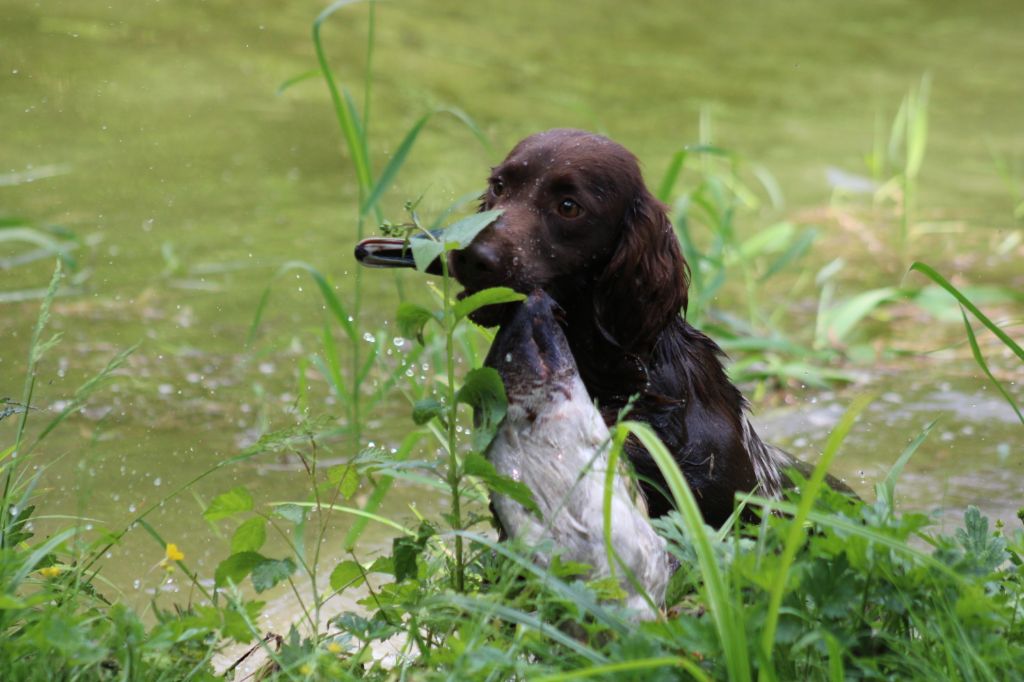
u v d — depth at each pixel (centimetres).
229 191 1599
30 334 1199
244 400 1106
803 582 521
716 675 505
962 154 1930
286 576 584
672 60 2355
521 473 566
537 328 579
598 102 2045
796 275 1477
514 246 718
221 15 2289
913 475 1024
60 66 1959
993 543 589
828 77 2319
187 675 535
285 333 1244
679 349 802
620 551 555
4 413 696
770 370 1211
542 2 2695
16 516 644
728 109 2083
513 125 1878
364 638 571
